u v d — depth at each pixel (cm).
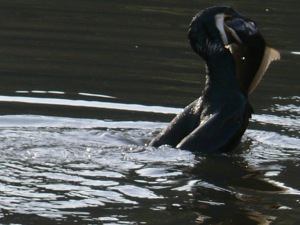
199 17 1224
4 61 1662
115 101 1449
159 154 1156
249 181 1092
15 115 1333
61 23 1984
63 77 1580
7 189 1002
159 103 1453
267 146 1248
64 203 978
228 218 975
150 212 974
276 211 1004
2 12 2066
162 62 1706
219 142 1177
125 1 2269
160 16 2102
